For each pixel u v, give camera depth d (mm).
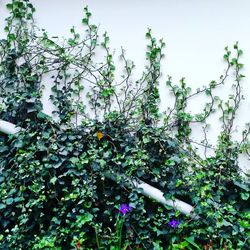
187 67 2199
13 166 1995
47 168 1953
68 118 2102
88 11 2227
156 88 2188
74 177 1954
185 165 2062
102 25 2221
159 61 2205
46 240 1877
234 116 2162
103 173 1967
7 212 1950
